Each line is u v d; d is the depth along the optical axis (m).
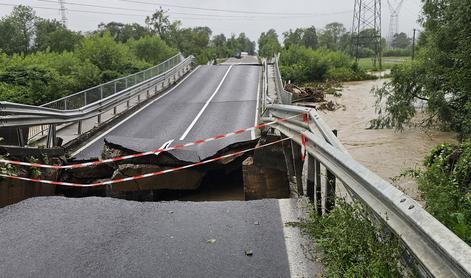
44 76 24.98
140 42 55.56
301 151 7.84
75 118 13.69
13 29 63.84
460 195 5.49
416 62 17.20
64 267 4.76
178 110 20.77
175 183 10.58
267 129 11.57
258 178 10.24
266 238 5.47
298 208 6.57
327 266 4.32
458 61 14.09
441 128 17.05
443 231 2.42
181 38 85.00
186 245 5.32
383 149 13.91
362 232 3.94
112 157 10.66
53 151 10.52
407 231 2.96
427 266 2.51
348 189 4.65
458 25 13.59
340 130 18.34
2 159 7.91
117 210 6.77
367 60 102.56
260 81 32.72
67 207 6.89
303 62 53.25
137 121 17.94
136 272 4.63
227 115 19.06
